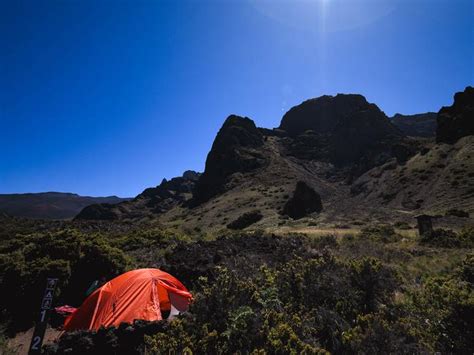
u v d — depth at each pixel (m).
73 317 7.24
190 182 197.62
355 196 89.56
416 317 5.00
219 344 4.17
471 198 48.12
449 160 71.06
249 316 4.48
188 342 4.11
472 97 85.25
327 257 7.93
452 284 5.32
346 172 125.94
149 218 122.88
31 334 7.44
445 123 85.88
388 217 50.81
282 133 176.00
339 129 146.50
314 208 64.88
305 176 113.88
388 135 130.50
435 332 4.44
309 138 159.00
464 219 31.84
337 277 6.24
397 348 3.98
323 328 4.65
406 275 9.58
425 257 13.06
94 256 10.54
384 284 6.09
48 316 4.62
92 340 4.94
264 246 12.29
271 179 103.88
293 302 5.71
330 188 107.75
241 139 139.75
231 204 83.25
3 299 8.48
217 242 13.18
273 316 4.56
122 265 10.81
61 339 4.98
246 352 3.97
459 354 4.10
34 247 10.42
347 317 5.31
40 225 65.56
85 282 10.00
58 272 9.27
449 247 16.22
